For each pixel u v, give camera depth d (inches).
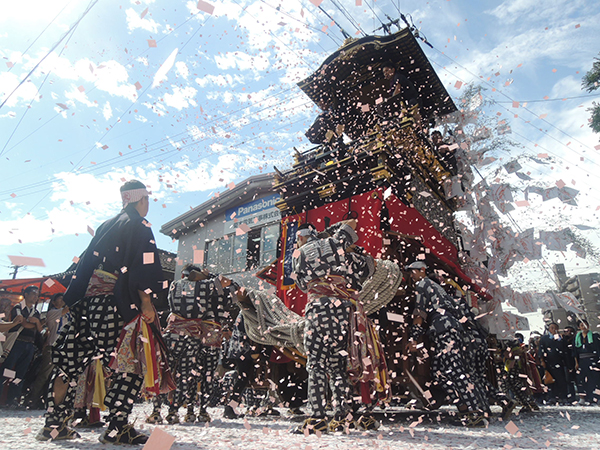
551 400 277.0
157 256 87.4
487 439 87.9
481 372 143.6
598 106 370.0
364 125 315.3
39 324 192.9
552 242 205.2
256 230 462.6
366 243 207.6
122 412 76.2
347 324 100.7
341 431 95.6
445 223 276.8
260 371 152.7
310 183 258.2
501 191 227.1
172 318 127.6
